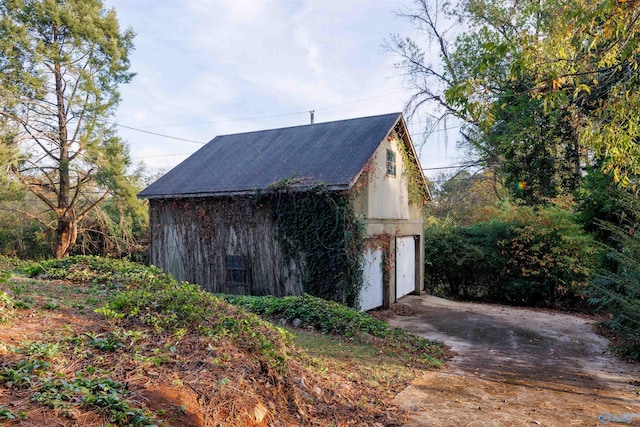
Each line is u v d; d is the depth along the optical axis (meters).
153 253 13.70
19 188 18.03
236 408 3.35
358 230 10.86
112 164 19.27
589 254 12.80
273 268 11.65
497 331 9.86
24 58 17.77
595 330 10.12
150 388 3.14
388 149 13.07
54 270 9.12
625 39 5.42
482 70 4.83
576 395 5.40
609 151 6.27
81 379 2.95
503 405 4.86
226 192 11.85
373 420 4.22
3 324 4.03
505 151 14.66
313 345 6.77
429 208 28.38
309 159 12.17
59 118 19.30
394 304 13.03
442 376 5.98
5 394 2.61
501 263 14.88
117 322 4.52
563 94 5.21
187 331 4.48
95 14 19.27
